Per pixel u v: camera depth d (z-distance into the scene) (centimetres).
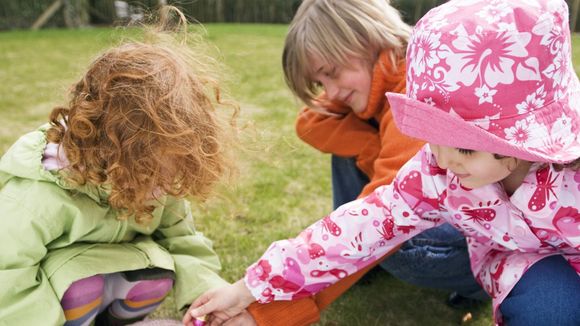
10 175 129
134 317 150
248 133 184
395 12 153
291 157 283
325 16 148
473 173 97
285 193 241
